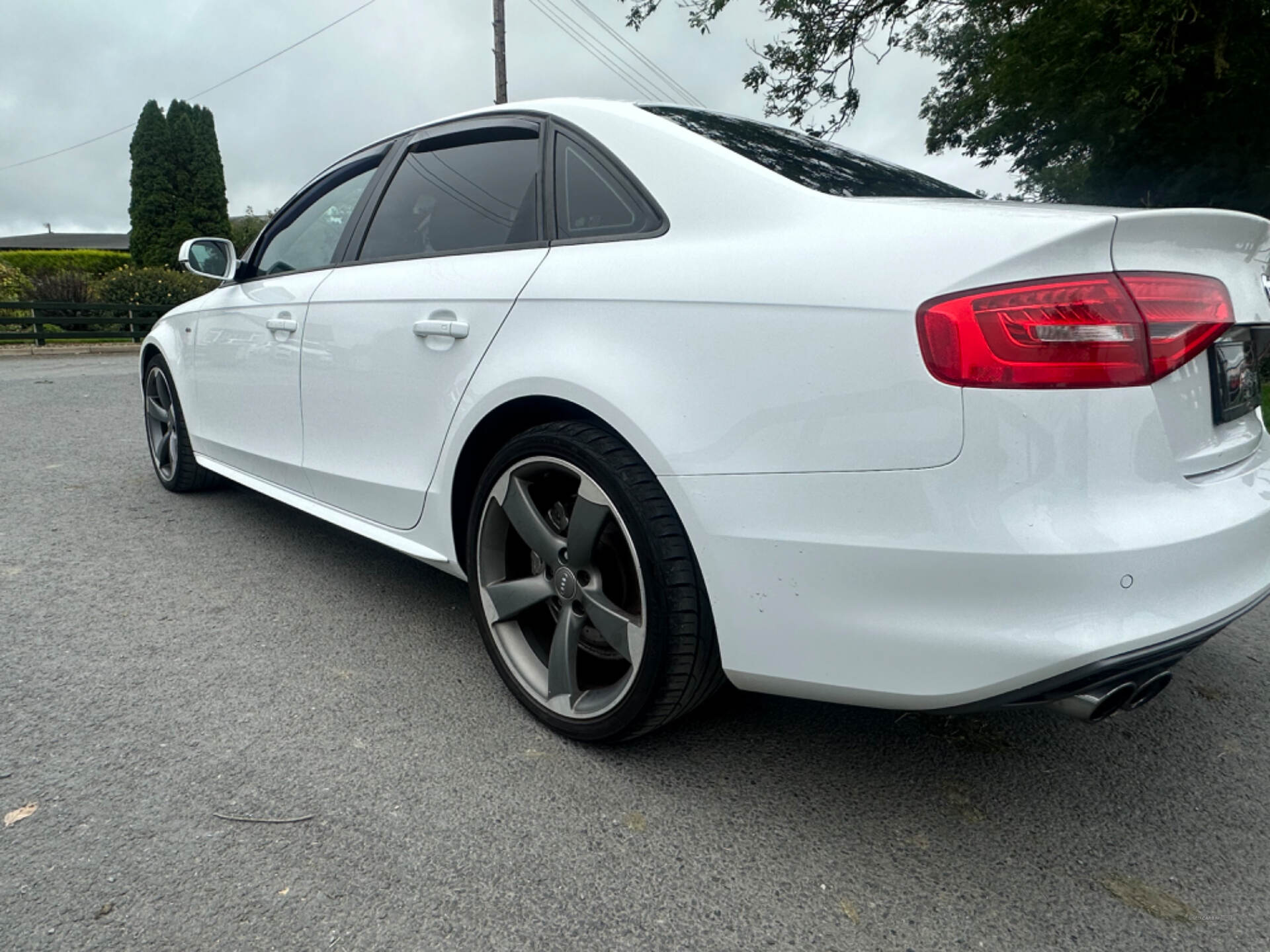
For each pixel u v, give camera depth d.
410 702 2.18
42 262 32.59
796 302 1.54
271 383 3.01
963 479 1.38
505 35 16.73
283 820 1.68
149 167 29.62
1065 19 9.75
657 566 1.73
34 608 2.68
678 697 1.80
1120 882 1.61
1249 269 1.73
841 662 1.54
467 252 2.28
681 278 1.71
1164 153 11.67
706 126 2.09
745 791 1.85
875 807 1.81
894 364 1.42
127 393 8.36
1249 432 1.82
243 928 1.40
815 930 1.46
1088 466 1.36
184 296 18.80
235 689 2.21
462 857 1.60
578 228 2.02
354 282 2.61
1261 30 9.45
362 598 2.88
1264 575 1.62
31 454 5.03
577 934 1.43
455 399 2.17
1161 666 1.45
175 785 1.79
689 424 1.65
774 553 1.57
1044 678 1.36
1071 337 1.34
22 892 1.46
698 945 1.42
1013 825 1.77
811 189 1.74
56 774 1.81
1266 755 2.06
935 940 1.45
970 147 13.84
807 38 12.12
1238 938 1.48
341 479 2.66
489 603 2.15
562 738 2.03
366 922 1.43
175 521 3.70
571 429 1.89
